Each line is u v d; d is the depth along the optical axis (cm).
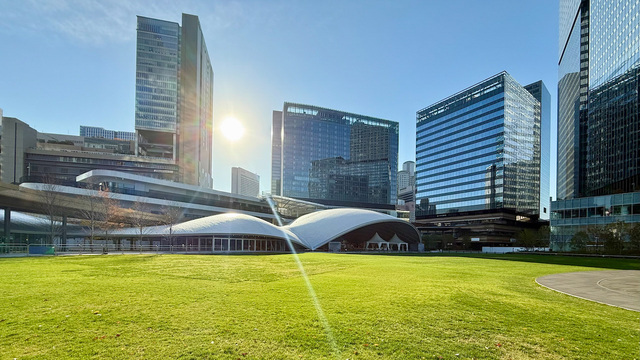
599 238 6147
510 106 13612
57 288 1445
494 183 13300
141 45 16012
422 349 771
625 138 9806
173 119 16075
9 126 10844
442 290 1521
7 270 2136
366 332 877
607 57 10812
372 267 2741
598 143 11200
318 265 2850
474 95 14425
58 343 770
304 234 7450
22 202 5431
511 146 13538
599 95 11194
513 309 1170
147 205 7706
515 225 13575
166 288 1477
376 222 8025
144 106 15775
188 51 16562
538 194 15150
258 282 1719
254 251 6041
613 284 1919
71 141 14650
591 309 1216
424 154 16725
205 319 971
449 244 11994
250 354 723
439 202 15575
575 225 6944
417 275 2161
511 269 2811
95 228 6469
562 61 15975
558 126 17050
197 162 16450
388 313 1066
